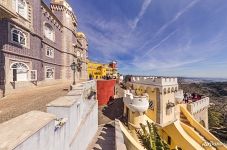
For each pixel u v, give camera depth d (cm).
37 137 503
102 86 2814
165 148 1723
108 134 1705
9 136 421
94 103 1783
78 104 1141
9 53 1639
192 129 2512
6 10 1259
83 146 1231
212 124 5862
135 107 1883
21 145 409
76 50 4222
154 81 2339
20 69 1853
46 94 1598
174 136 2362
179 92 2920
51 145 627
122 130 1633
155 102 2286
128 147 1482
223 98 13150
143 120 1980
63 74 3391
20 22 1811
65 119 822
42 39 2458
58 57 3212
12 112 949
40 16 2312
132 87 3039
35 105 1122
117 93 3619
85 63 5416
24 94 1598
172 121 2394
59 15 3369
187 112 3044
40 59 2312
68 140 872
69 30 3619
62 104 896
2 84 1512
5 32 1581
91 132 1545
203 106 3581
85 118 1330
